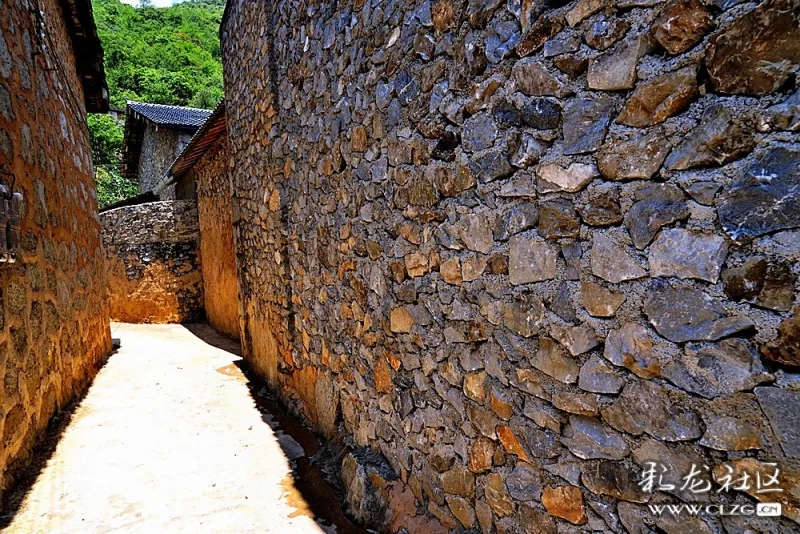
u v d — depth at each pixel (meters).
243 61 4.30
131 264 8.72
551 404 1.29
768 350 0.83
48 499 2.25
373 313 2.30
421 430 1.95
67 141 3.93
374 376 2.33
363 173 2.31
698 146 0.92
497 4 1.40
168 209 8.79
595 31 1.11
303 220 3.20
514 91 1.35
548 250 1.27
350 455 2.46
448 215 1.68
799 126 0.78
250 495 2.40
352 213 2.46
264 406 3.74
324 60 2.68
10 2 2.62
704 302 0.93
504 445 1.48
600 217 1.12
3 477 2.19
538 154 1.28
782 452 0.82
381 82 2.09
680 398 0.98
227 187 6.64
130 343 6.38
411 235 1.92
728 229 0.88
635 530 1.09
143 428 3.20
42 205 2.97
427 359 1.88
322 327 2.99
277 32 3.43
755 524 0.87
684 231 0.95
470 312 1.60
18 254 2.43
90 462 2.65
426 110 1.77
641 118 1.02
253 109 4.11
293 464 2.75
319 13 2.71
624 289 1.08
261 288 4.30
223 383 4.39
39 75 3.12
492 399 1.52
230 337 7.02
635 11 1.02
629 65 1.04
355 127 2.36
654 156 1.00
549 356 1.29
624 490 1.11
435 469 1.85
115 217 8.76
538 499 1.35
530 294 1.34
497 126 1.42
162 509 2.25
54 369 3.08
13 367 2.33
